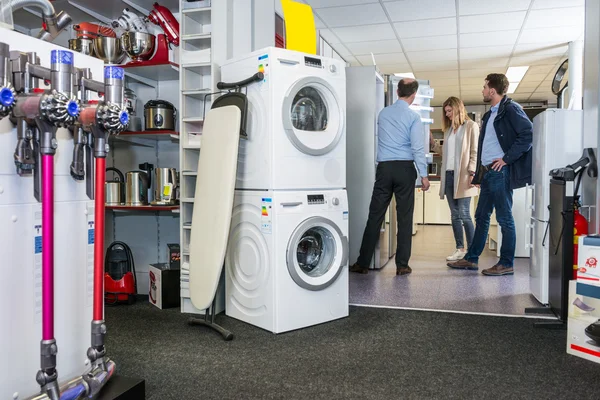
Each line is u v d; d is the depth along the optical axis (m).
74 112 1.29
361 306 3.02
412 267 4.34
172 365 2.07
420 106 5.01
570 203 2.56
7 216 1.34
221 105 2.73
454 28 5.64
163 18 3.04
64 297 1.54
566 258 2.55
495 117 3.75
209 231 2.54
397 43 6.27
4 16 1.54
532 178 3.33
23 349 1.40
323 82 2.67
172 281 3.05
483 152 3.93
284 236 2.52
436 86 8.84
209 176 2.62
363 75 4.30
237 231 2.76
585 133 2.81
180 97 2.95
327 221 2.68
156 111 3.05
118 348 2.29
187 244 2.98
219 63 2.91
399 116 3.76
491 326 2.60
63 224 1.53
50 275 1.33
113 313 2.93
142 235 3.49
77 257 1.59
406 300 3.15
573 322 2.18
